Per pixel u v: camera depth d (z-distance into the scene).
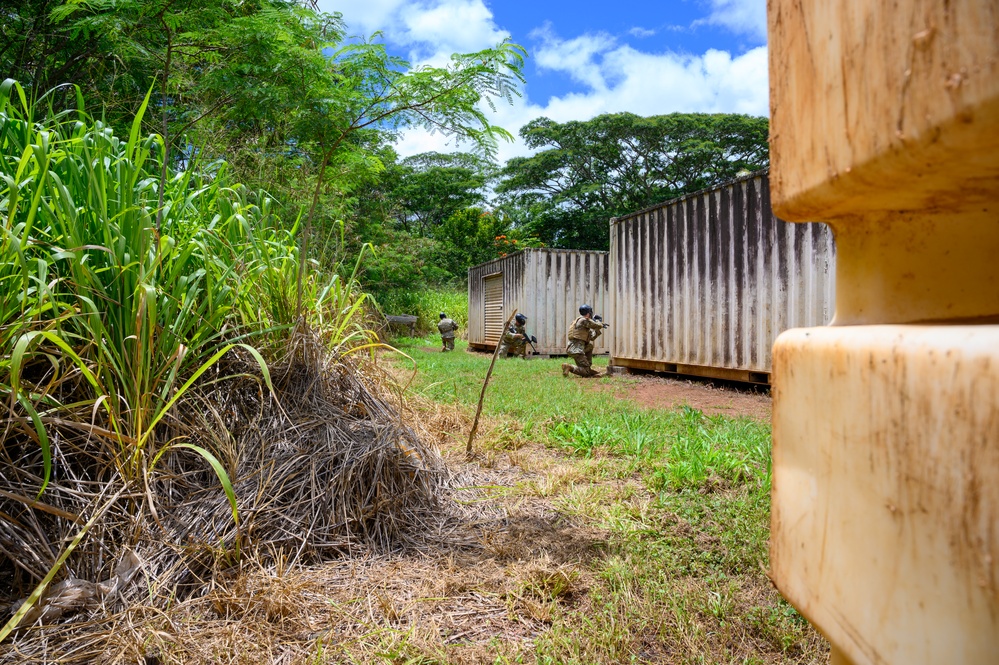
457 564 2.67
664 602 2.29
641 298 10.16
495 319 17.30
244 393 3.05
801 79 0.42
